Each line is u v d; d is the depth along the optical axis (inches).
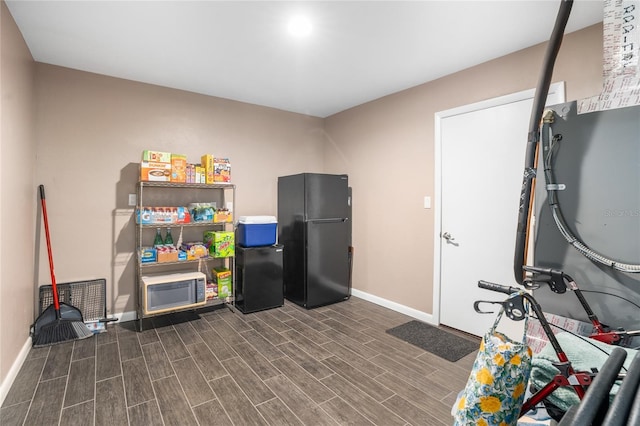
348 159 167.6
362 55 105.9
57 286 112.1
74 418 68.9
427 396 78.2
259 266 138.9
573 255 62.3
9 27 81.3
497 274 106.9
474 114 112.5
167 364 92.1
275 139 167.2
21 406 72.5
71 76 115.8
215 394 78.0
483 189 110.3
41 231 110.0
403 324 124.6
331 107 165.8
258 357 96.8
